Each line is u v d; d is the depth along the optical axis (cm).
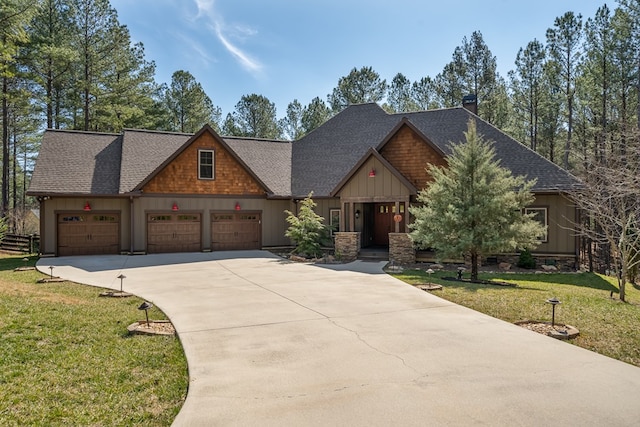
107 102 3072
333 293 978
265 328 689
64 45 2747
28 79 2727
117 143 2120
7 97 2492
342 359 545
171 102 3916
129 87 3198
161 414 411
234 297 940
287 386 463
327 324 711
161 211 1911
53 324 682
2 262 1688
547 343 610
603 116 2511
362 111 2297
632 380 481
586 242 1938
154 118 3544
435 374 495
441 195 1223
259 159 2239
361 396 437
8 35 1970
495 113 3294
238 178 2044
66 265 1522
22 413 406
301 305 854
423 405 417
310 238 1700
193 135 2064
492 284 1129
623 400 430
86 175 1880
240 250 2034
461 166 1199
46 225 1778
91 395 448
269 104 4412
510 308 820
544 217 1555
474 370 507
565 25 2811
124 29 3048
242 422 385
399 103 4084
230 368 516
